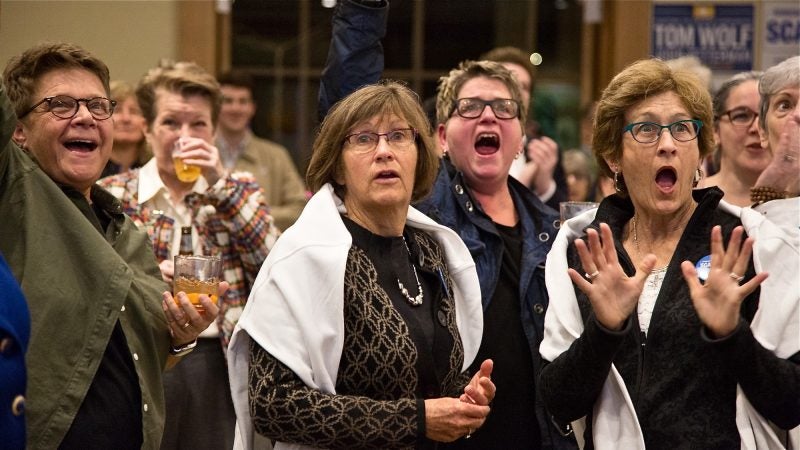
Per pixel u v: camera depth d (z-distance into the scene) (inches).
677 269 93.4
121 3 236.7
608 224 99.7
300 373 92.4
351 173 100.3
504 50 172.7
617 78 98.3
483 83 127.0
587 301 96.5
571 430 111.8
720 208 96.3
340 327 93.8
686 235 94.7
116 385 94.3
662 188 94.7
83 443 90.7
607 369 89.4
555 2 263.4
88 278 93.0
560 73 263.3
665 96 95.7
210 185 137.1
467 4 270.1
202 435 132.6
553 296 97.8
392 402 92.5
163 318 100.2
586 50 259.4
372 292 96.3
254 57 266.7
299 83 268.7
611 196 102.2
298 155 269.6
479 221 121.0
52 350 90.1
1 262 75.7
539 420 113.1
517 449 113.9
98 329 92.1
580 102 261.3
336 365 93.7
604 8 255.4
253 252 136.9
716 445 88.4
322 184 103.8
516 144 126.9
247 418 99.2
